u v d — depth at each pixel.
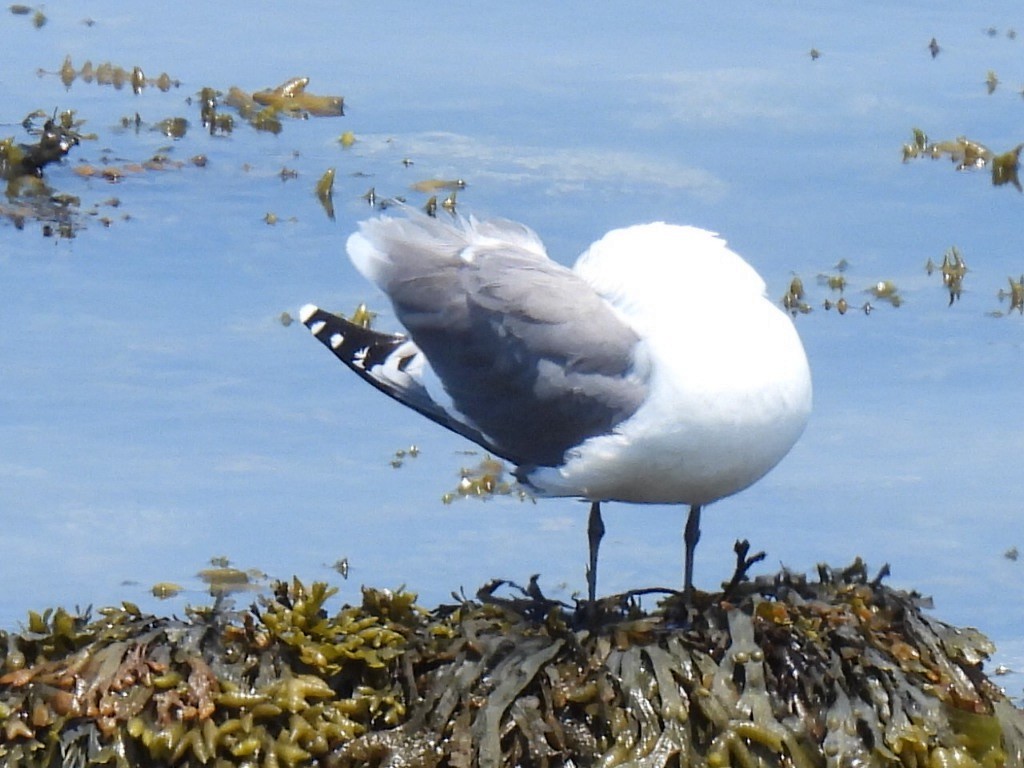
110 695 9.30
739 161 19.36
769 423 9.71
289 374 15.33
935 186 19.02
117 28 22.64
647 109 20.53
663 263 10.02
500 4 23.78
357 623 9.74
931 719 9.51
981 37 22.88
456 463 14.16
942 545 13.14
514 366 10.30
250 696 9.30
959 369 15.63
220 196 18.17
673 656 9.48
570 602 12.10
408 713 9.52
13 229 17.39
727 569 12.73
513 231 11.13
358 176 18.66
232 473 13.85
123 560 12.66
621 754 9.23
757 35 22.84
